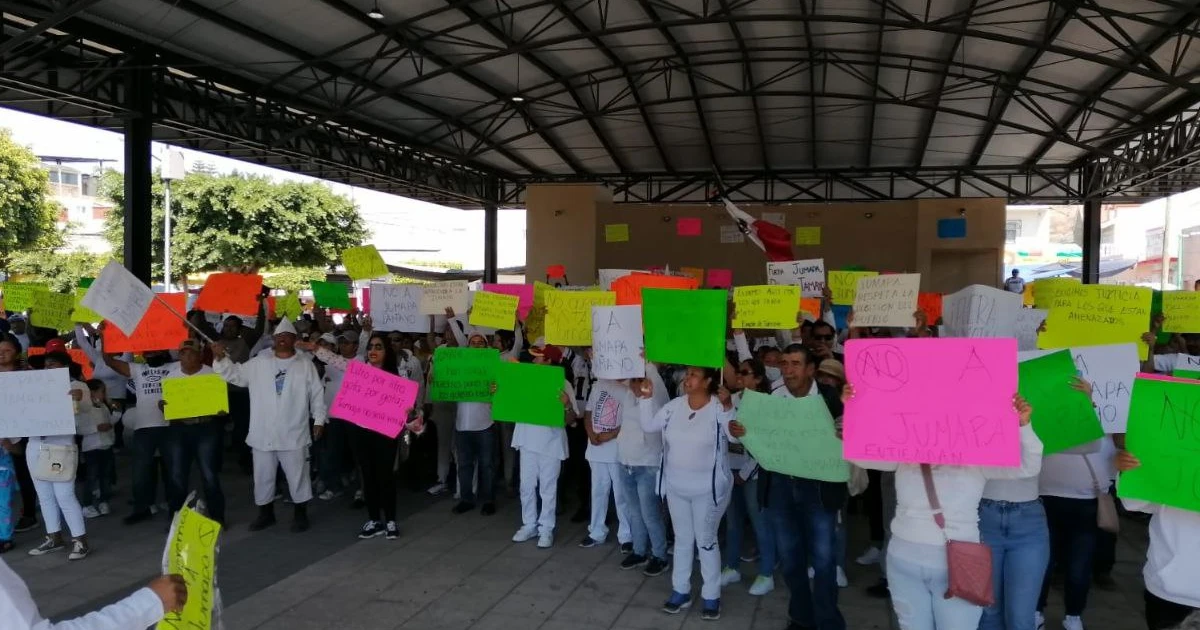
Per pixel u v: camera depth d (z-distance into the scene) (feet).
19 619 6.42
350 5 38.73
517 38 45.65
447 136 63.62
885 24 37.96
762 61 49.24
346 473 28.22
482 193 80.69
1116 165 63.05
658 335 15.98
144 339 23.02
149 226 39.34
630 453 18.33
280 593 17.65
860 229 61.82
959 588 9.99
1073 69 46.19
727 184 79.25
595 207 64.80
